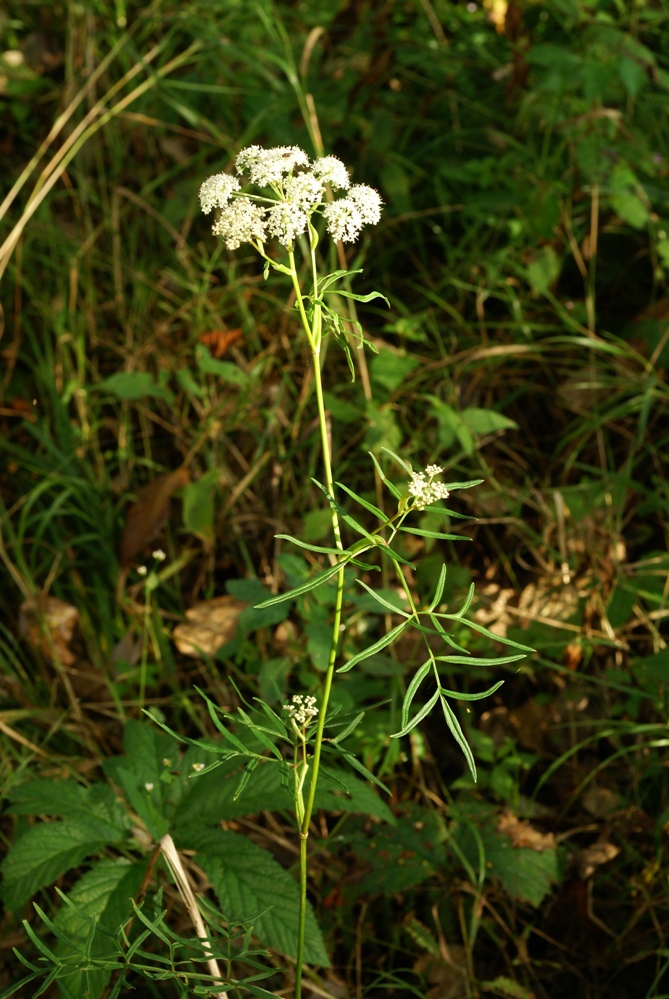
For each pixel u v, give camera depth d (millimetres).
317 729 683
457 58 1518
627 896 925
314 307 663
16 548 1110
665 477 1171
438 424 1184
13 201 1457
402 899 923
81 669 1066
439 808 964
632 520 1144
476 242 1343
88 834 826
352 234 660
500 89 1497
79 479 1168
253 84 1497
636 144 1348
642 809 977
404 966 899
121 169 1462
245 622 971
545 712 1012
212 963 758
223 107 1502
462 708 1022
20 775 966
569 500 1110
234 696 1029
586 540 1090
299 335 1237
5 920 894
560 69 1282
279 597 623
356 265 1245
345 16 1560
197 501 1100
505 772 966
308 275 1257
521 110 1336
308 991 863
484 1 1638
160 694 1053
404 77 1546
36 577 1138
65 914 775
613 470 1170
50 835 818
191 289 1291
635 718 1002
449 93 1457
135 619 1086
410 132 1440
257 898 775
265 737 687
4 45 1647
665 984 889
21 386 1291
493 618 1056
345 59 1516
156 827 812
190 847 807
